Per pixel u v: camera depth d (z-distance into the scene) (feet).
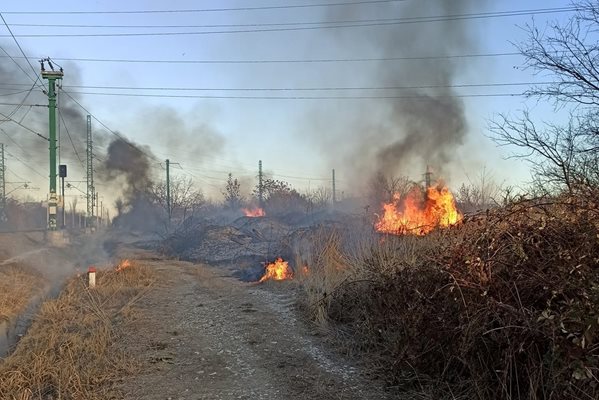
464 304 14.01
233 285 43.91
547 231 13.78
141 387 18.29
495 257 14.16
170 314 31.35
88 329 26.96
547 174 23.95
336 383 18.21
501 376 13.84
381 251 25.36
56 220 97.86
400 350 17.42
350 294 25.91
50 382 19.24
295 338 24.56
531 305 13.24
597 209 13.33
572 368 11.39
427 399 15.84
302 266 39.47
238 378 19.17
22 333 30.27
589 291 11.55
